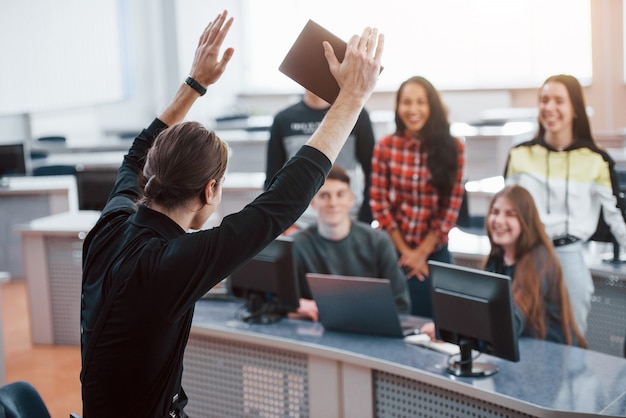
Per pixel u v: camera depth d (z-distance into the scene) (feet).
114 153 29.78
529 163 12.64
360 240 11.93
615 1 33.96
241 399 11.24
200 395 11.64
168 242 5.16
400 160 13.33
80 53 34.53
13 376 15.64
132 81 37.93
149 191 5.29
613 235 12.41
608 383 8.60
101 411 5.19
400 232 13.47
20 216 22.91
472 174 25.43
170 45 39.01
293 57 5.36
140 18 38.22
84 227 16.98
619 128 34.40
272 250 10.87
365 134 14.69
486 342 8.91
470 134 25.09
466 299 8.88
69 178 24.48
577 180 12.30
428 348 9.89
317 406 10.37
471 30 37.58
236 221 4.93
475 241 14.89
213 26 6.10
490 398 8.41
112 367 5.13
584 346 10.99
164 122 6.17
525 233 10.76
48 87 32.73
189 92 6.15
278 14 41.24
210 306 12.19
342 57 5.31
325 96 5.41
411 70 38.93
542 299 10.72
